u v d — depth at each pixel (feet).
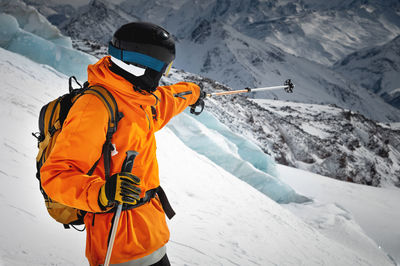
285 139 123.75
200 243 15.37
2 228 8.18
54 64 46.80
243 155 57.11
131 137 4.99
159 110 5.73
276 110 233.96
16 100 21.49
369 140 229.04
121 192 4.29
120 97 4.92
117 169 5.02
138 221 5.27
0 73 27.43
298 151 121.29
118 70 4.91
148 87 5.10
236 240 17.99
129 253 5.14
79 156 4.57
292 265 18.29
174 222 16.94
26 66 35.76
